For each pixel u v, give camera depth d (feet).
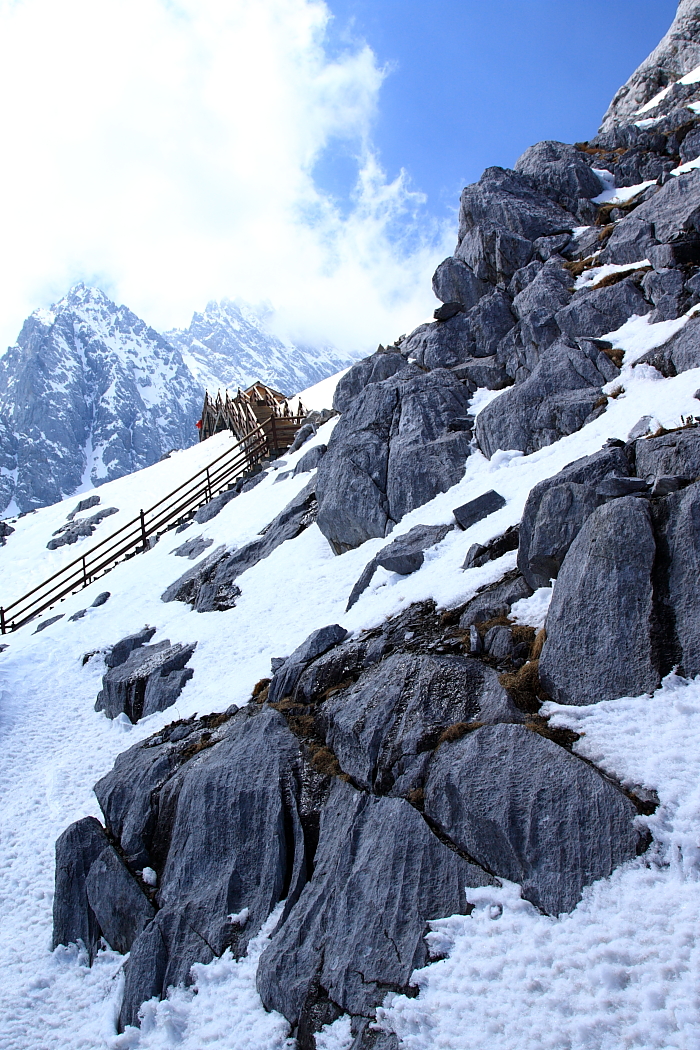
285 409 134.21
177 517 127.54
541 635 34.65
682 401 47.88
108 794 44.04
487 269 83.71
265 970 29.86
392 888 28.53
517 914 25.50
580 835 25.88
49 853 45.73
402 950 26.71
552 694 32.37
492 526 48.62
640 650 30.50
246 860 35.12
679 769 26.23
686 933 21.86
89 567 128.26
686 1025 20.03
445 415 67.21
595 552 33.22
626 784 26.58
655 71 128.67
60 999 36.01
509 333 71.92
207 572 79.97
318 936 29.66
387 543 59.72
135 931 37.01
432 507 59.31
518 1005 22.85
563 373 59.88
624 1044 20.48
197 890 35.86
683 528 31.37
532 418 58.70
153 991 32.91
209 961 32.60
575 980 22.50
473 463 61.72
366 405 73.67
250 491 102.53
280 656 53.42
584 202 86.94
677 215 69.62
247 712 46.32
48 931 40.34
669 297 59.88
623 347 59.57
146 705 58.80
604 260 74.13
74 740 59.26
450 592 43.27
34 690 70.08
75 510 162.81
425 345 79.87
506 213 85.66
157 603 80.48
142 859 39.78
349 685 40.32
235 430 165.68
